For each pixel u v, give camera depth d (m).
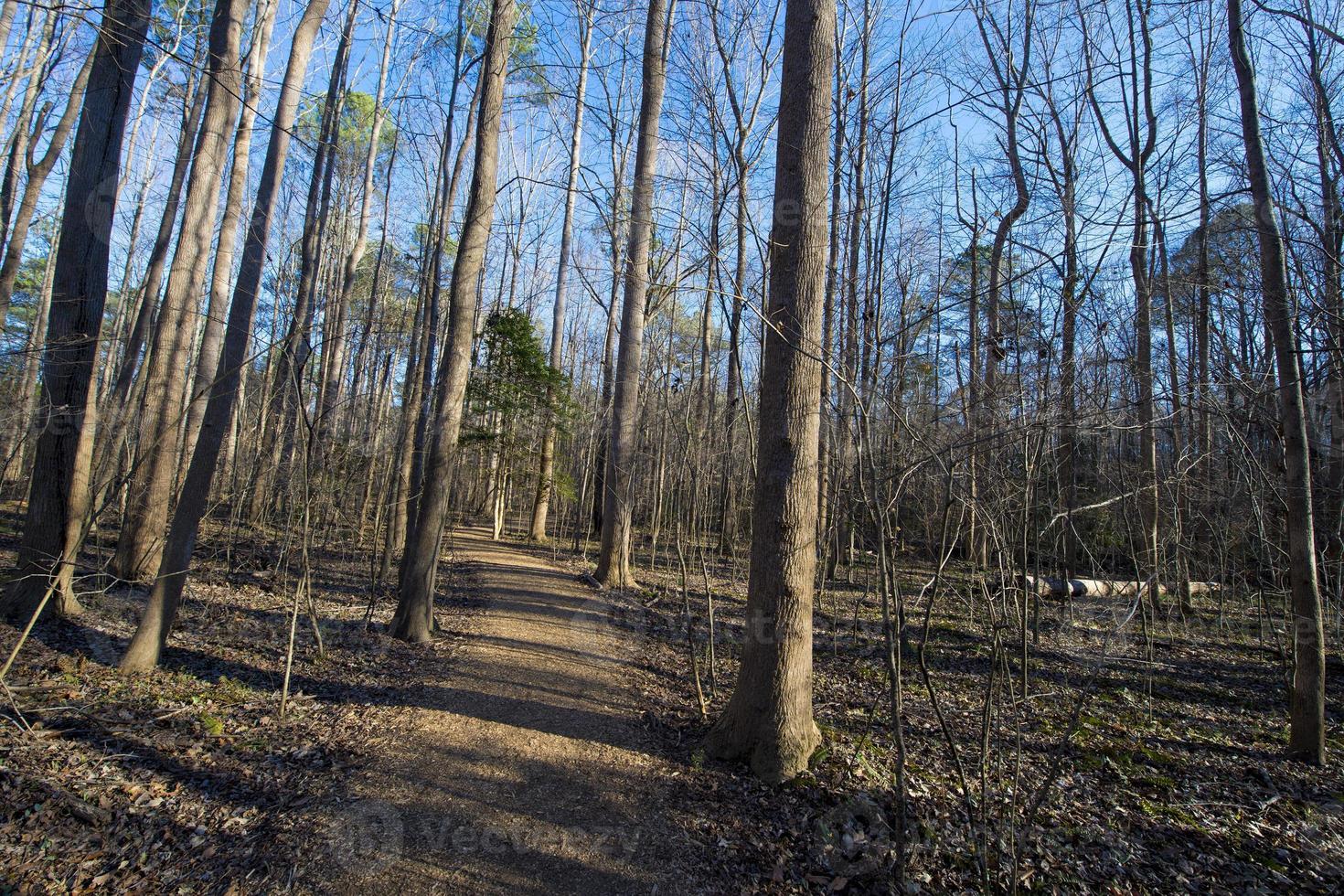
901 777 3.21
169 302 8.16
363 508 13.01
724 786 4.24
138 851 3.29
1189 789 4.70
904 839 3.20
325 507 11.16
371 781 4.14
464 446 18.08
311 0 6.37
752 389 14.28
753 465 4.63
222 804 3.76
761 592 4.49
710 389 17.25
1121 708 6.39
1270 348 6.58
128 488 8.22
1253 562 10.97
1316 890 3.55
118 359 16.48
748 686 4.54
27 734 4.13
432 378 9.17
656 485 16.80
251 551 11.10
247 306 5.93
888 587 3.64
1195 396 4.54
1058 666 7.64
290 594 9.02
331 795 3.94
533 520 19.50
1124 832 4.03
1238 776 4.95
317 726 4.93
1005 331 4.85
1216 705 6.65
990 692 3.42
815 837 3.71
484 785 4.18
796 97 4.46
